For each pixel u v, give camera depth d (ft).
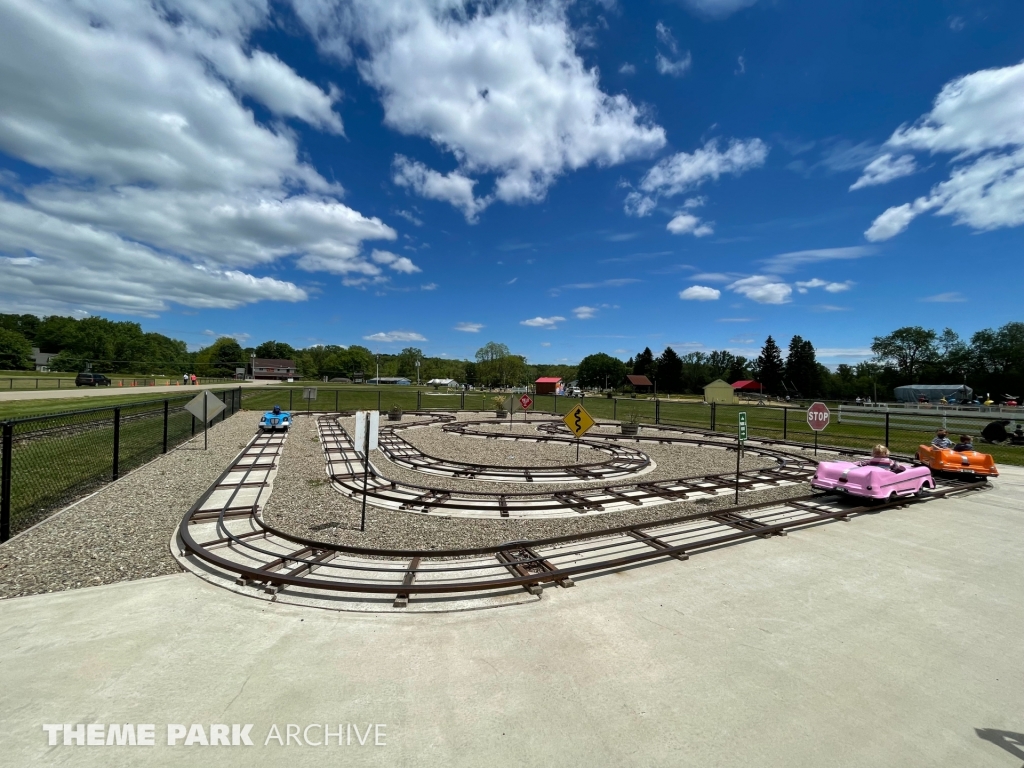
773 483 37.68
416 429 77.61
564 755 9.62
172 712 10.66
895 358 294.05
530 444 61.46
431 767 9.25
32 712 10.47
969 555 21.94
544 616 15.70
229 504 28.71
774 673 12.60
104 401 97.30
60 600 16.14
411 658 13.10
